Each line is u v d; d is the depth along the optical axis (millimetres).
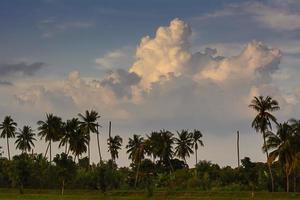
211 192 146250
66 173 154625
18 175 156500
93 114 193375
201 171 184375
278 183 162750
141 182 187625
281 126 146750
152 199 130500
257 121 155250
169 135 198500
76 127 192500
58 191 158000
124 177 186250
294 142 144875
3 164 180875
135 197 138750
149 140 197875
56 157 157500
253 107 156125
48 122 194000
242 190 157500
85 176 171250
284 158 145500
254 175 170750
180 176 180750
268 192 143375
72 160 159250
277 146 147250
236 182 170250
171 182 177625
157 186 177125
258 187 160125
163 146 196500
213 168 186750
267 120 154500
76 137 191000
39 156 187625
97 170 163625
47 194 148750
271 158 147625
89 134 193000
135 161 197125
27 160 173125
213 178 178875
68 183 170500
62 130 193125
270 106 154750
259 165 177875
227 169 180625
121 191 152250
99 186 154750
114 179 161875
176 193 147125
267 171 169375
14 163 159875
